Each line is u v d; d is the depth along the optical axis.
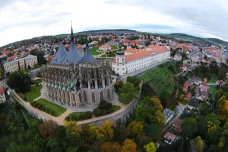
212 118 183.50
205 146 169.12
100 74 177.12
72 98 176.88
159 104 174.62
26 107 186.25
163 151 153.00
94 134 139.50
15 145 155.75
